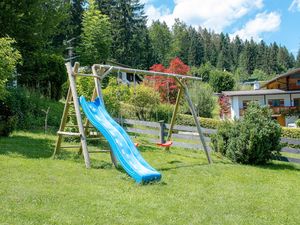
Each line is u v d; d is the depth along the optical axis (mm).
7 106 14352
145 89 23828
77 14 48281
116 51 57406
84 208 5734
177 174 9094
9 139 12219
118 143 8633
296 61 110938
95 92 10242
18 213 5266
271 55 102875
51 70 22672
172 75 11070
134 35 59219
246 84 69438
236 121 12031
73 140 12961
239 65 105312
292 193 7906
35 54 18938
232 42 119750
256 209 6527
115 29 57750
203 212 6078
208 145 13398
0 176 7223
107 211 5688
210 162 11172
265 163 11727
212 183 8344
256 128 11297
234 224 5633
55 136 14117
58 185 6930
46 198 6039
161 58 82438
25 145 11352
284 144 11805
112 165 9250
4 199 5812
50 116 17516
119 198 6449
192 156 12469
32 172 7789
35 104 17469
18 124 14922
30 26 17094
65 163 9086
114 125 9281
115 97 16516
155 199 6594
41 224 4957
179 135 14477
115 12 58875
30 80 21906
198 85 35344
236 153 11438
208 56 104688
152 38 88688
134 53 59188
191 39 99125
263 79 90812
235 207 6539
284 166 11414
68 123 13398
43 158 9523
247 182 8750
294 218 6172
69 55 42062
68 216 5320
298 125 32062
